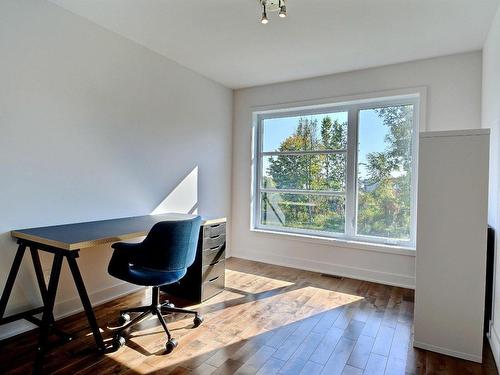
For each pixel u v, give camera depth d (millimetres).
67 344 2074
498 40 2188
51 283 1827
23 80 2123
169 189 3348
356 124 3646
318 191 3936
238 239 4375
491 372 1862
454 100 3029
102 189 2668
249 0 2186
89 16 2443
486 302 2234
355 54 3072
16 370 1796
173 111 3361
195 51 3074
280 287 3221
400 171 3424
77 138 2465
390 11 2293
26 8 2123
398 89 3275
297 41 2812
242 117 4301
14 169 2100
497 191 2104
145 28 2627
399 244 3436
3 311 2002
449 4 2193
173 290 2959
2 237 2062
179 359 1938
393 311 2674
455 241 2004
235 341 2160
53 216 2332
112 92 2717
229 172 4324
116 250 2111
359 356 2006
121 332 2094
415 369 1882
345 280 3480
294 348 2086
